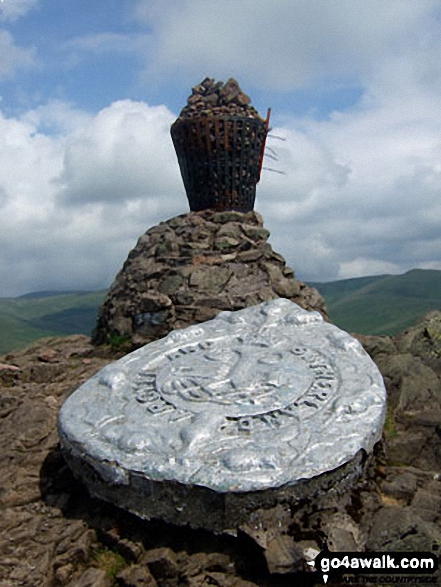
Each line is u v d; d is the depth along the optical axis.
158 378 1.96
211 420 1.66
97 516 1.66
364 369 1.96
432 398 2.34
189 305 2.99
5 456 1.96
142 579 1.43
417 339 2.83
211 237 3.31
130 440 1.59
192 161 3.47
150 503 1.51
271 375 1.89
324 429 1.64
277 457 1.50
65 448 1.74
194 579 1.41
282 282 3.11
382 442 1.91
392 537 1.47
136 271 3.26
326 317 3.16
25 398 2.48
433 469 1.96
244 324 2.37
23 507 1.75
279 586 1.39
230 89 3.41
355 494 1.62
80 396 1.92
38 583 1.44
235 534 1.45
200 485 1.43
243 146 3.40
